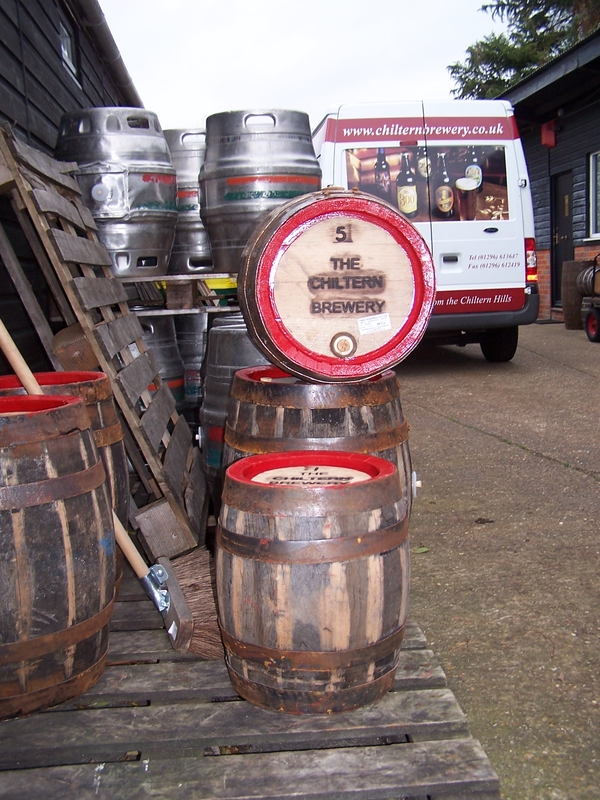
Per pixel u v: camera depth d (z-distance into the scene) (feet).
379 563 7.54
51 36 21.93
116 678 8.41
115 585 9.41
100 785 6.87
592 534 13.11
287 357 9.55
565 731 8.02
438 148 27.50
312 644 7.48
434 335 30.30
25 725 7.63
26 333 16.02
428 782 6.77
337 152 27.32
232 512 7.74
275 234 9.49
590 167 42.68
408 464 10.33
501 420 21.70
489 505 14.82
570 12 90.79
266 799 6.65
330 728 7.46
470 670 9.16
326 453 8.78
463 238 27.68
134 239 15.89
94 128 15.74
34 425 7.42
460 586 11.35
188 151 18.52
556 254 47.85
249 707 7.88
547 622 10.21
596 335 35.78
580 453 18.07
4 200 15.12
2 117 15.47
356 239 9.68
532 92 40.81
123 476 10.42
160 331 17.58
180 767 7.07
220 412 13.05
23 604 7.47
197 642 8.76
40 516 7.46
